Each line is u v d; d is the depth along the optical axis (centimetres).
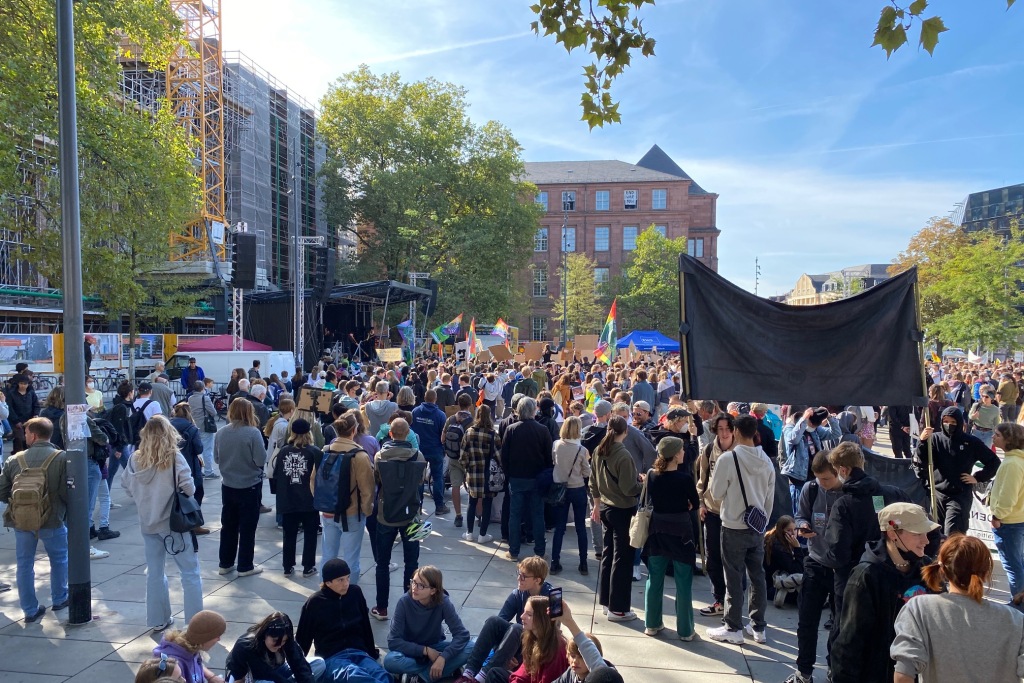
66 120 562
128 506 982
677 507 552
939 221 4578
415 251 4397
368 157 4491
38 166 1630
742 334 522
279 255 4891
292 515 694
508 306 4634
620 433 595
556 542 725
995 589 675
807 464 757
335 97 4497
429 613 474
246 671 408
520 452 736
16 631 560
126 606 614
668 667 511
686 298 527
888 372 505
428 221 4228
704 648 545
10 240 2828
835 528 427
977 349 3425
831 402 510
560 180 7831
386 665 463
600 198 7750
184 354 2109
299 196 5203
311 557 698
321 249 2448
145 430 554
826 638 570
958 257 3634
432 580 471
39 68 1446
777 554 646
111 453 827
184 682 334
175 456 555
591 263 6894
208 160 4025
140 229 2084
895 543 343
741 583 557
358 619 479
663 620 602
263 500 1050
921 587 336
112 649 529
